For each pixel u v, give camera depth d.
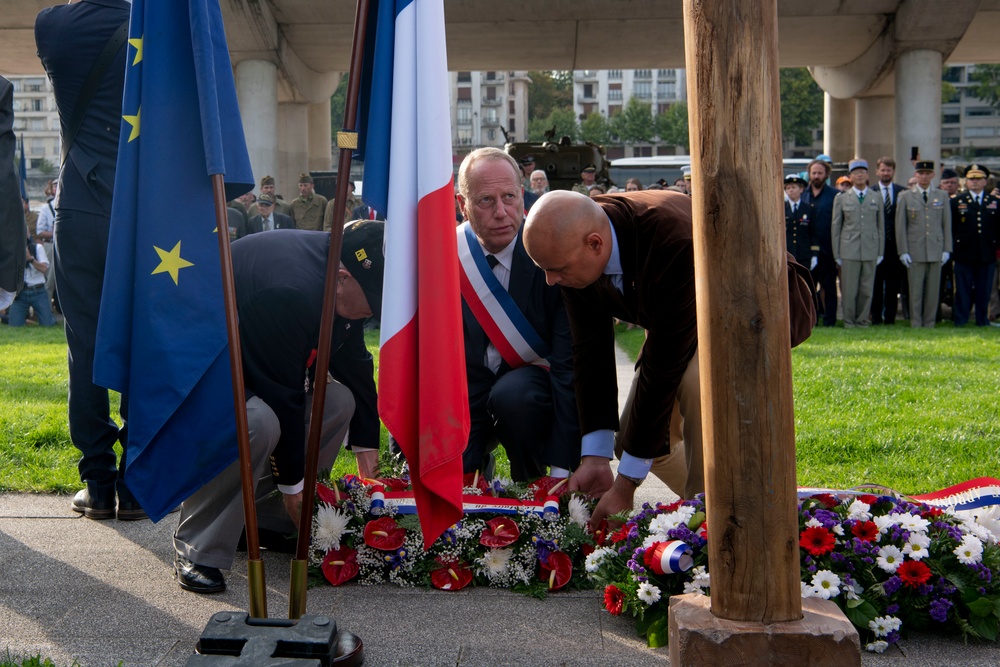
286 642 2.45
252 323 3.43
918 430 5.97
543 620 3.16
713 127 2.30
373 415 4.11
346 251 3.50
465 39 20.77
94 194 4.14
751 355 2.33
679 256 3.17
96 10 4.18
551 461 4.05
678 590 3.04
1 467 5.06
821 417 6.46
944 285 14.81
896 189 14.09
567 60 22.12
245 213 13.82
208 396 3.31
